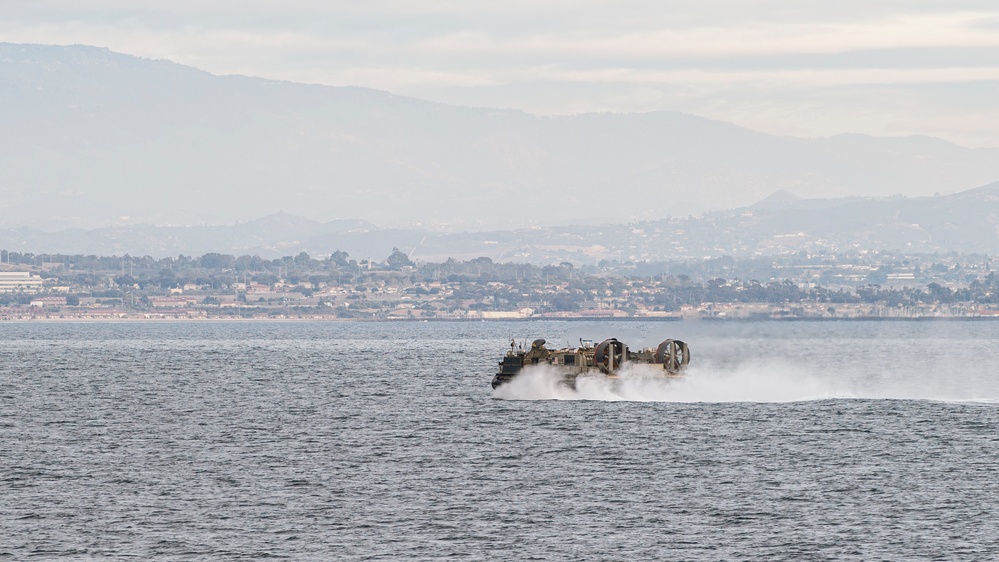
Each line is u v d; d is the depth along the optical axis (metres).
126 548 174.25
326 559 169.38
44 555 170.88
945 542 177.50
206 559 169.25
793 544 176.75
